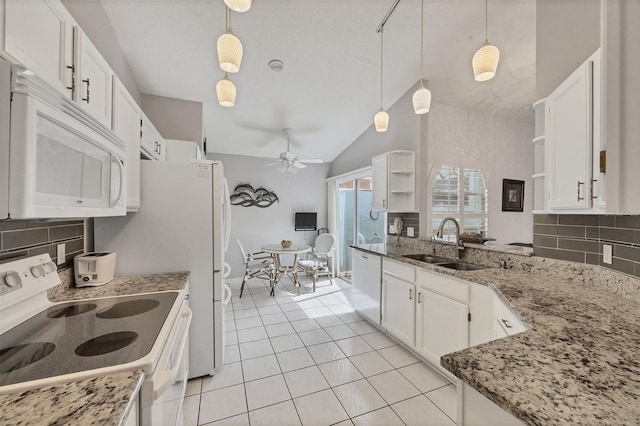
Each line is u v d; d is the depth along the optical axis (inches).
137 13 75.7
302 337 103.9
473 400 28.4
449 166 128.2
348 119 145.0
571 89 52.2
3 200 25.6
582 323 38.6
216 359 77.5
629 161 25.1
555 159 57.4
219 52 55.9
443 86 117.0
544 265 69.1
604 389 23.7
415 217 122.8
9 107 25.8
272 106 128.5
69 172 34.3
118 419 22.5
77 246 64.1
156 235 72.1
